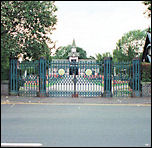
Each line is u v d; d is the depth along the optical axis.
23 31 16.67
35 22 16.30
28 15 15.59
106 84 14.39
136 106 11.06
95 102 12.23
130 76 14.59
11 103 11.73
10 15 15.91
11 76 14.84
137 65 14.34
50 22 16.86
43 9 16.27
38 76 14.73
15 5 15.70
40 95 14.38
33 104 11.56
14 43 15.96
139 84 14.28
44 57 14.65
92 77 14.78
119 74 14.80
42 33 17.28
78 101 12.57
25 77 14.97
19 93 14.88
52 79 14.81
